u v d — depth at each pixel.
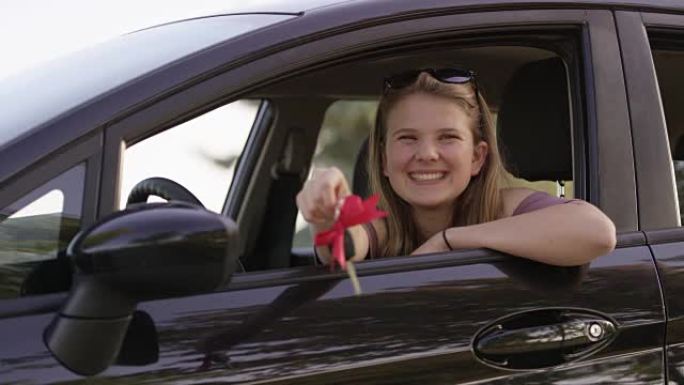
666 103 2.86
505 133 2.68
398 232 2.39
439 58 2.70
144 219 1.63
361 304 1.98
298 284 1.96
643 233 2.33
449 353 2.01
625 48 2.43
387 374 1.95
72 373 1.72
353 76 3.10
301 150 3.43
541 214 2.19
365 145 2.87
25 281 1.80
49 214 1.81
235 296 1.90
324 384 1.89
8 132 1.91
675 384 2.26
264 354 1.86
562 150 2.54
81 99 1.94
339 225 1.82
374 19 2.17
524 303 2.12
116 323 1.70
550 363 2.11
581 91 2.38
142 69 2.01
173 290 1.65
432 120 2.30
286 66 2.05
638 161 2.37
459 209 2.40
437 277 2.08
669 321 2.26
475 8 2.28
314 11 2.16
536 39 2.39
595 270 2.22
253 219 3.37
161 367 1.79
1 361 1.70
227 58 2.00
